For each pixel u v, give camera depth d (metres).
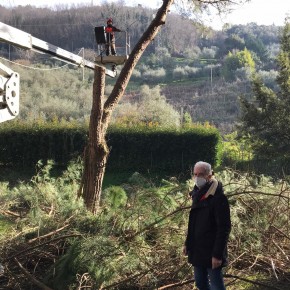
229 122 31.50
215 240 4.05
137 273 5.23
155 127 19.31
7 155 19.12
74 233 5.71
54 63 35.81
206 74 45.72
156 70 45.88
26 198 7.47
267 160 17.59
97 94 8.41
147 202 6.18
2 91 2.89
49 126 19.08
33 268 5.64
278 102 17.36
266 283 5.32
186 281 4.99
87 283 4.98
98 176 8.36
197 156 18.83
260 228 6.04
